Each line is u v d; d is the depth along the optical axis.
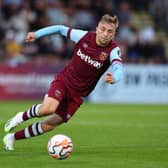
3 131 40.00
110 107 64.94
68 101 29.69
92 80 29.88
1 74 68.75
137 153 30.83
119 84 71.94
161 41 80.81
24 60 72.75
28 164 26.75
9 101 68.44
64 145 27.11
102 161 27.95
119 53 29.44
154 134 40.34
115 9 83.19
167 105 69.62
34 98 69.56
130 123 48.22
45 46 74.44
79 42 29.78
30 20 76.62
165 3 87.31
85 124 46.56
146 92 72.75
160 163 27.67
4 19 76.62
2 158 28.39
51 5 80.06
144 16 85.75
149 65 72.69
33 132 29.61
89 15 80.75
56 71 70.06
